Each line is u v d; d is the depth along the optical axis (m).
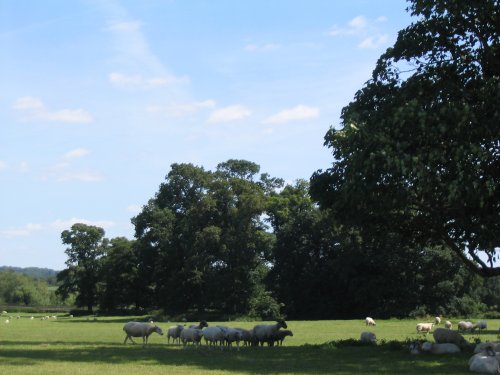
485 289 97.69
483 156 20.92
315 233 90.31
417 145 22.09
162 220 100.94
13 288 183.12
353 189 22.62
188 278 91.75
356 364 21.86
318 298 91.44
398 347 27.67
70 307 157.12
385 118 23.78
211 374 18.55
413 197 23.36
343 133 26.47
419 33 25.36
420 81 24.23
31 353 26.45
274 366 21.23
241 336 30.95
